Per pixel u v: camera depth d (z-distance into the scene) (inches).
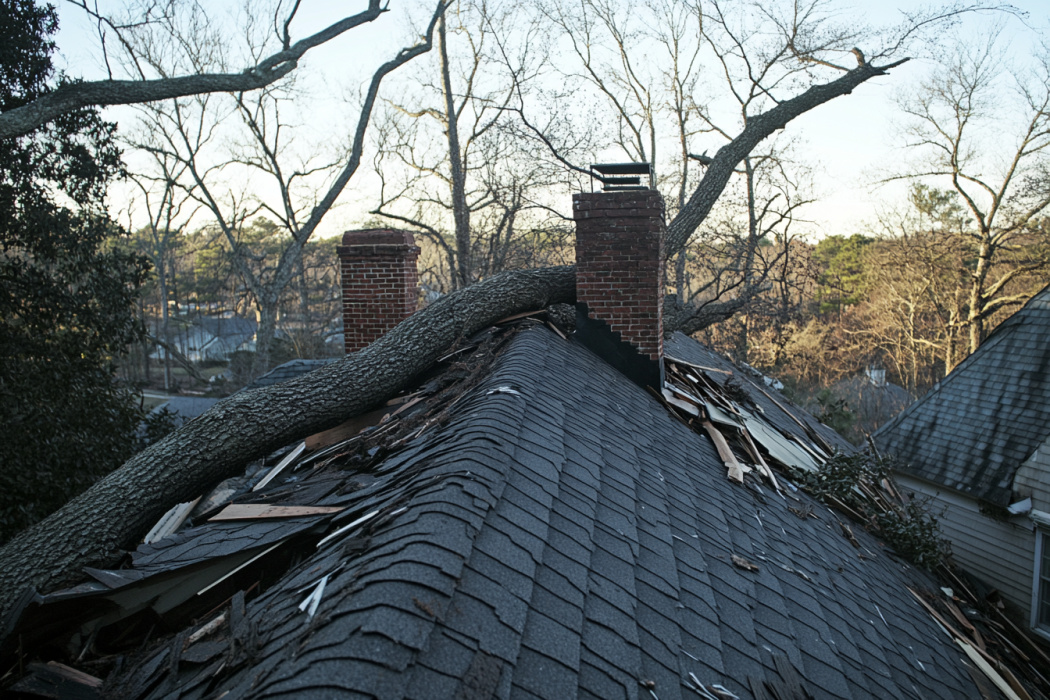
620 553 136.7
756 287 753.0
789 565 183.5
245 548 149.6
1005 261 1056.2
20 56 455.5
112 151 512.4
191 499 218.7
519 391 184.1
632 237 277.3
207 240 1769.2
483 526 117.5
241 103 995.3
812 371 1323.8
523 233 986.1
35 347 454.9
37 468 415.2
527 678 91.7
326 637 88.9
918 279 1162.6
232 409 215.0
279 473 217.9
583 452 172.2
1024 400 467.5
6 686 131.0
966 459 473.1
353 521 140.0
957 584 309.9
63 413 442.6
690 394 301.6
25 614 135.5
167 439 208.4
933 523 299.0
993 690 194.9
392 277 371.6
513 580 108.7
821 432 435.5
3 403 417.7
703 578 147.8
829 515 258.1
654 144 1147.3
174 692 106.5
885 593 214.2
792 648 141.3
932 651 193.3
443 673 85.4
